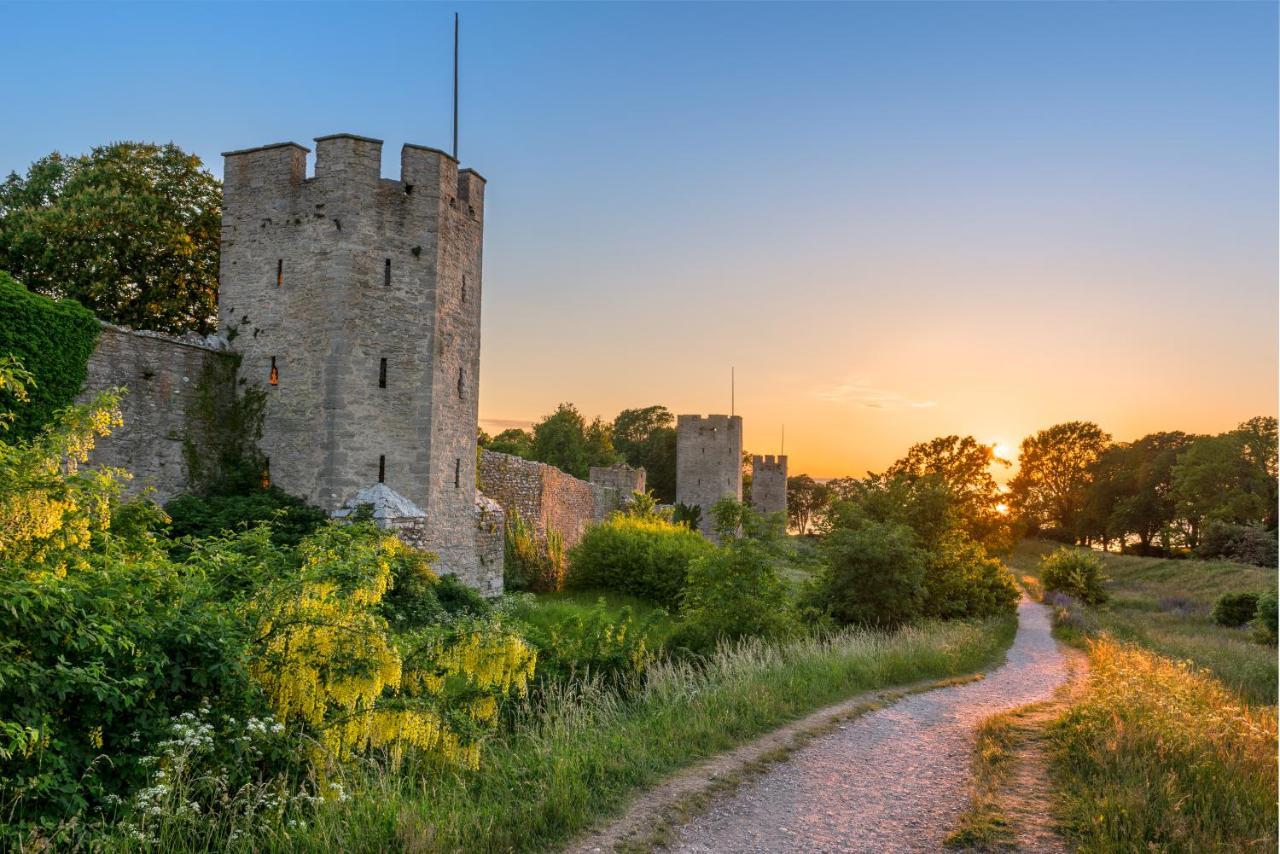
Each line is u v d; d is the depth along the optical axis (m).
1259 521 59.53
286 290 22.97
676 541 33.12
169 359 21.44
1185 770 8.69
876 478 34.41
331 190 22.66
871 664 15.75
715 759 9.49
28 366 17.48
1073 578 45.06
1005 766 9.64
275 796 6.93
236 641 7.68
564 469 71.44
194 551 10.14
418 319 23.44
